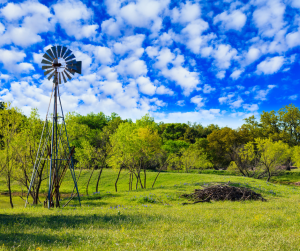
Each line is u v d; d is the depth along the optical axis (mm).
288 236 5766
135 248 4918
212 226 7688
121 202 19906
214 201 19031
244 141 66250
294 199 19234
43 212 12508
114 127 71125
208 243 5352
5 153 22109
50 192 16125
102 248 5094
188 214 10922
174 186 27625
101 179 44125
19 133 23203
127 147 32219
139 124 41750
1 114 23312
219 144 68125
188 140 86812
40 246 5168
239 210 12219
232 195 20094
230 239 5652
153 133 34625
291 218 8656
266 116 70250
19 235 6402
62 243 5555
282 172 49312
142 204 18422
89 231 6840
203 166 57062
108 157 34125
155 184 37500
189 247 5070
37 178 22500
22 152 22578
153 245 5164
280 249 4711
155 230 6996
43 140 22516
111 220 9125
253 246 4984
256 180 33625
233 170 51281
